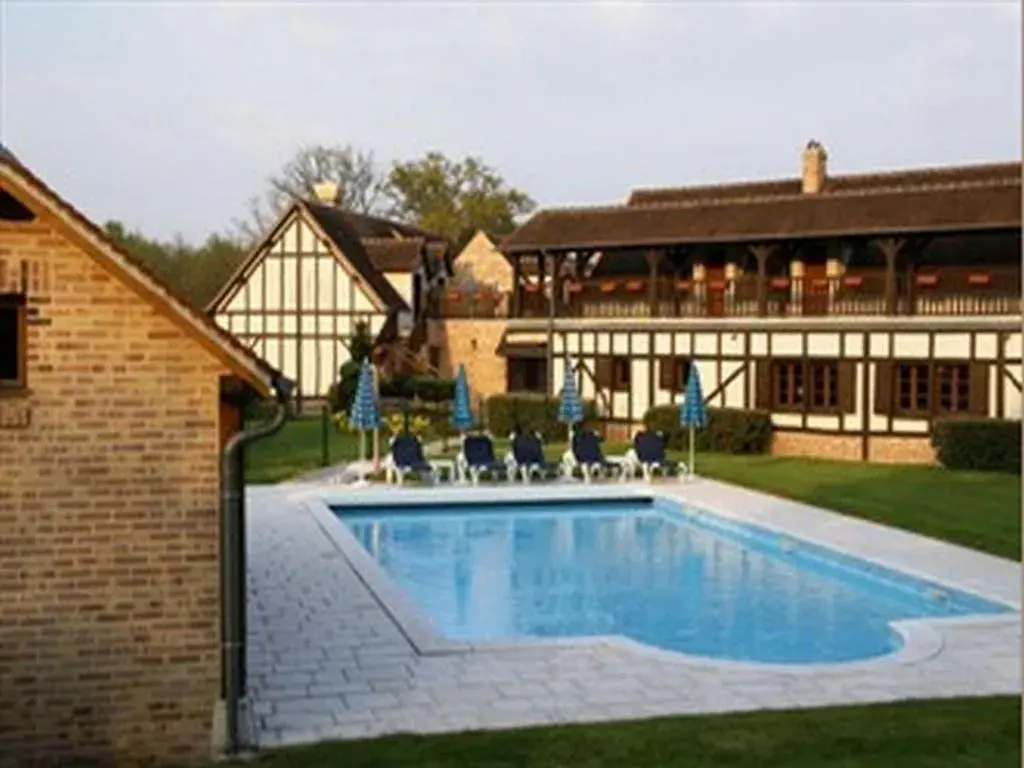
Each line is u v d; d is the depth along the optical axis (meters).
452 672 10.94
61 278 8.30
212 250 57.00
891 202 30.55
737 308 32.44
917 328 29.34
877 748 8.60
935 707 9.76
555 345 35.62
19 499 8.32
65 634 8.43
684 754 8.50
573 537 21.09
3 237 8.19
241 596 8.69
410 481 24.81
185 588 8.59
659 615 15.54
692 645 14.04
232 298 43.75
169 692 8.59
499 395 36.16
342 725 9.41
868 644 13.96
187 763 8.51
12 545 8.32
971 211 28.89
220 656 8.67
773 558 19.12
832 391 30.66
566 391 27.67
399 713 9.72
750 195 39.03
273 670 10.97
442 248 52.88
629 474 25.95
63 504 8.38
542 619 15.41
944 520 19.86
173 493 8.55
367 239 49.03
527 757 8.47
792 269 33.09
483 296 46.28
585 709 9.85
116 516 8.47
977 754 8.45
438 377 44.38
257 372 8.54
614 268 37.09
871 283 30.47
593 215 35.59
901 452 29.59
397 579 17.80
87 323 8.35
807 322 30.84
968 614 14.18
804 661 13.26
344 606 13.56
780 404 31.56
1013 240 30.70
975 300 28.88
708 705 9.98
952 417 28.33
